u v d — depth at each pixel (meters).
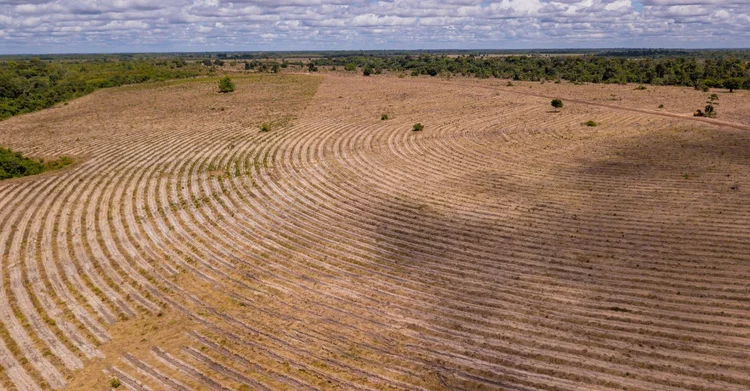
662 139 51.44
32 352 20.75
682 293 23.89
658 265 26.48
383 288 25.36
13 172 44.44
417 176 43.03
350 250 29.62
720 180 38.00
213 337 21.59
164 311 23.56
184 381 18.98
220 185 41.59
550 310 23.02
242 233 32.19
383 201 37.38
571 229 31.25
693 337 20.69
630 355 19.84
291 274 26.91
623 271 26.08
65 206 36.88
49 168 47.72
